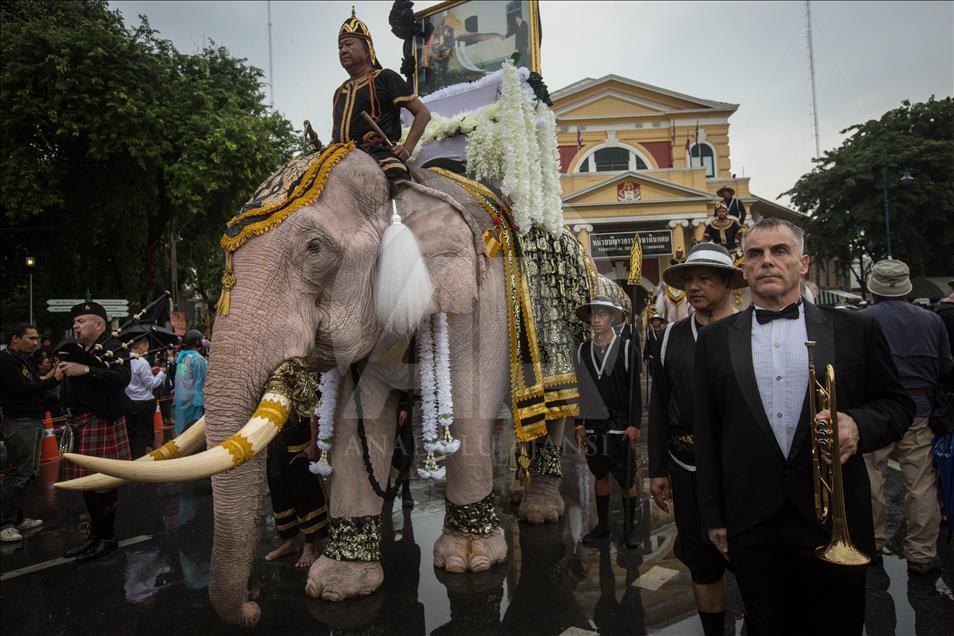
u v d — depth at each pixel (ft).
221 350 7.33
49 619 10.61
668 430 9.08
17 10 55.47
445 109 12.28
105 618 10.57
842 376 6.26
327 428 9.73
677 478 8.67
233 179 52.80
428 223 9.10
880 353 6.36
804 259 7.20
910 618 9.41
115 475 6.16
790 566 6.45
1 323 67.05
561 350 11.85
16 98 47.62
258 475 7.77
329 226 7.91
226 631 9.79
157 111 51.01
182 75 59.88
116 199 53.72
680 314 17.70
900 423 6.20
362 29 9.96
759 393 6.53
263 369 7.34
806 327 6.54
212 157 49.70
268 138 56.18
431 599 10.33
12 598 11.58
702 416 7.10
